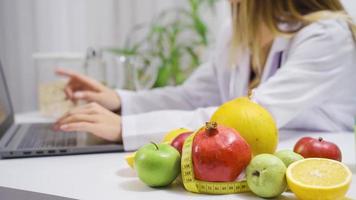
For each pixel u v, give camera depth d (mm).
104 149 788
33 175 628
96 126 808
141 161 531
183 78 1843
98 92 1211
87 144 815
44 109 1388
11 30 2104
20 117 1383
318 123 1032
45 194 535
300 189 468
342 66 956
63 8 2098
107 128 814
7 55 2113
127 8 2086
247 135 562
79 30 2125
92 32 2129
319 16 1004
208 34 1934
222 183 512
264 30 1101
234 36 1172
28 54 2104
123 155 768
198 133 531
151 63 1699
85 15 2125
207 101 1333
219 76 1299
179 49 1893
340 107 1051
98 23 2121
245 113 570
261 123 569
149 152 535
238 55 1185
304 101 896
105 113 858
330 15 1004
